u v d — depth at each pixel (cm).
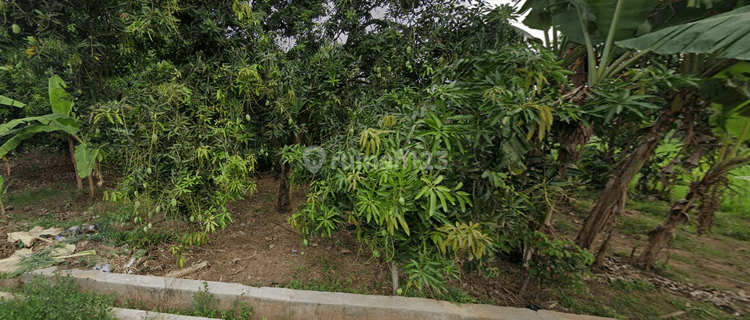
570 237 455
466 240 183
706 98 264
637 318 277
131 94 251
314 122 358
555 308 283
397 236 211
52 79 291
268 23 340
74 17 264
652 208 595
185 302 256
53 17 250
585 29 260
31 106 453
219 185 302
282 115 309
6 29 249
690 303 302
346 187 212
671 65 288
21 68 339
